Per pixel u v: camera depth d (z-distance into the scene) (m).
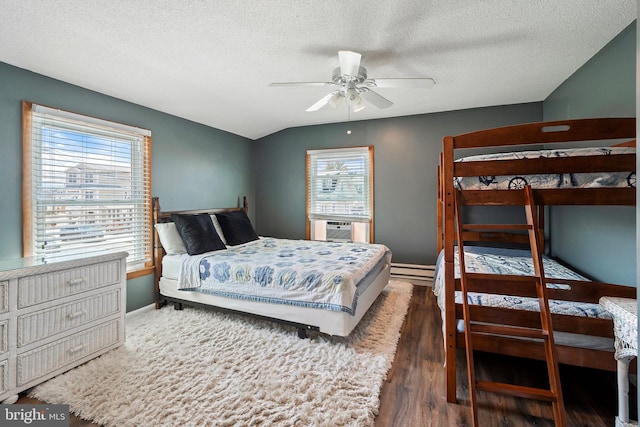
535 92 3.16
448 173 1.68
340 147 4.38
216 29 1.88
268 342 2.28
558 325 1.57
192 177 3.73
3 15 1.66
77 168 2.55
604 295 1.60
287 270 2.45
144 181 3.12
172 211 3.44
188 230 3.12
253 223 4.96
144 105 3.11
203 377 1.82
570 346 1.57
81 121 2.55
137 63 2.29
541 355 1.61
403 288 3.68
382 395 1.70
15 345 1.65
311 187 4.62
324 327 2.26
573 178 1.53
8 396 1.62
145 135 3.11
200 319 2.74
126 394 1.67
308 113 3.89
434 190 3.93
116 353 2.12
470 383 1.42
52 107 2.38
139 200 3.07
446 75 2.68
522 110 3.52
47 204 2.35
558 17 1.81
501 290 1.69
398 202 4.11
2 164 2.10
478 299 1.81
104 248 2.75
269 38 2.00
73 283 1.93
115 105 2.85
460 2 1.66
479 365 2.01
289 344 2.25
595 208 2.39
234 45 2.08
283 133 4.76
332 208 4.48
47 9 1.63
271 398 1.63
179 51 2.15
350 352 2.11
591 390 1.72
